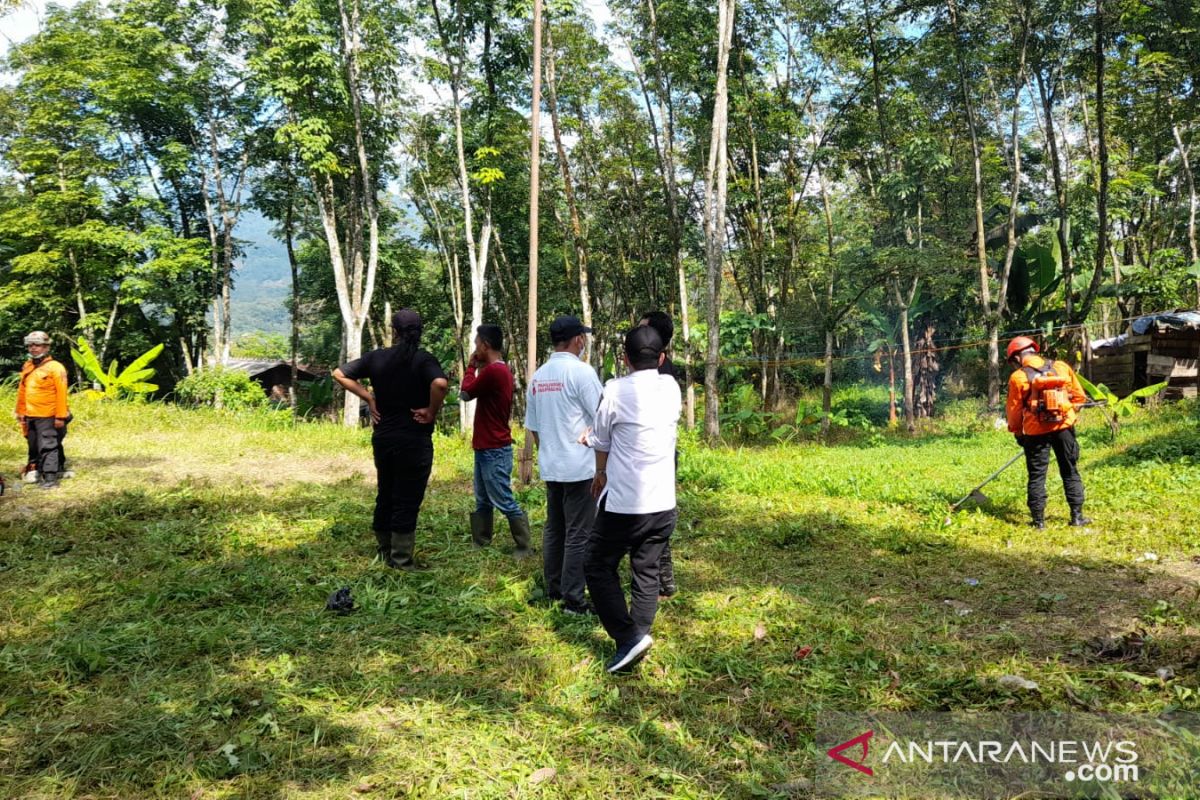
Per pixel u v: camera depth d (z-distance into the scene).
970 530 7.15
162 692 3.58
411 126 25.27
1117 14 17.95
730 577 5.71
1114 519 7.28
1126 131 20.30
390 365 5.61
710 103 23.80
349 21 21.98
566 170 25.75
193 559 5.85
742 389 23.02
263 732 3.23
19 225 26.69
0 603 4.79
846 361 29.28
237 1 22.52
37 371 8.64
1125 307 26.23
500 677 3.87
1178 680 3.55
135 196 28.61
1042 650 4.12
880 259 18.95
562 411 4.80
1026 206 24.89
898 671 3.84
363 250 30.84
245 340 52.44
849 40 20.78
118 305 29.53
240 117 27.91
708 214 17.59
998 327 21.45
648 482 3.88
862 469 11.84
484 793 2.81
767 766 3.00
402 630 4.48
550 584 5.03
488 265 33.31
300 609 4.80
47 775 2.89
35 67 26.86
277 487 9.18
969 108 20.80
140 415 14.98
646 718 3.41
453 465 11.13
